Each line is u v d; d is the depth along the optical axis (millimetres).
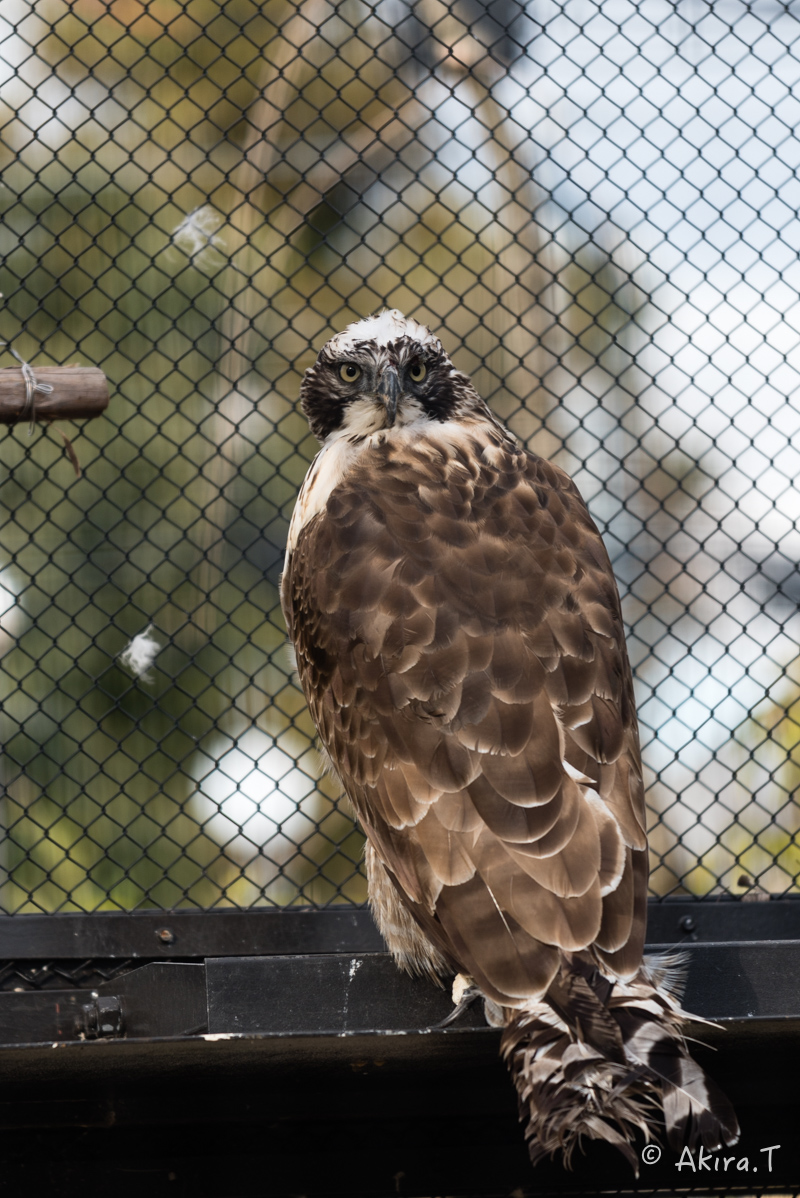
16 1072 6438
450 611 6047
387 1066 6629
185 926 7469
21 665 13617
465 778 5582
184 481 14031
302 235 14953
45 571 13703
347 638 6238
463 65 9484
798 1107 7305
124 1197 7125
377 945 7539
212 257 10586
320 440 7781
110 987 7105
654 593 15383
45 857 13102
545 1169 7254
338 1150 7250
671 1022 4945
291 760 9820
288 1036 5809
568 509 6805
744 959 6273
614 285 14820
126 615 13836
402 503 6645
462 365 16031
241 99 14203
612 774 5676
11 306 13109
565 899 5176
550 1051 4883
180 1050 5969
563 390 16109
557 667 5867
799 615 9945
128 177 13641
